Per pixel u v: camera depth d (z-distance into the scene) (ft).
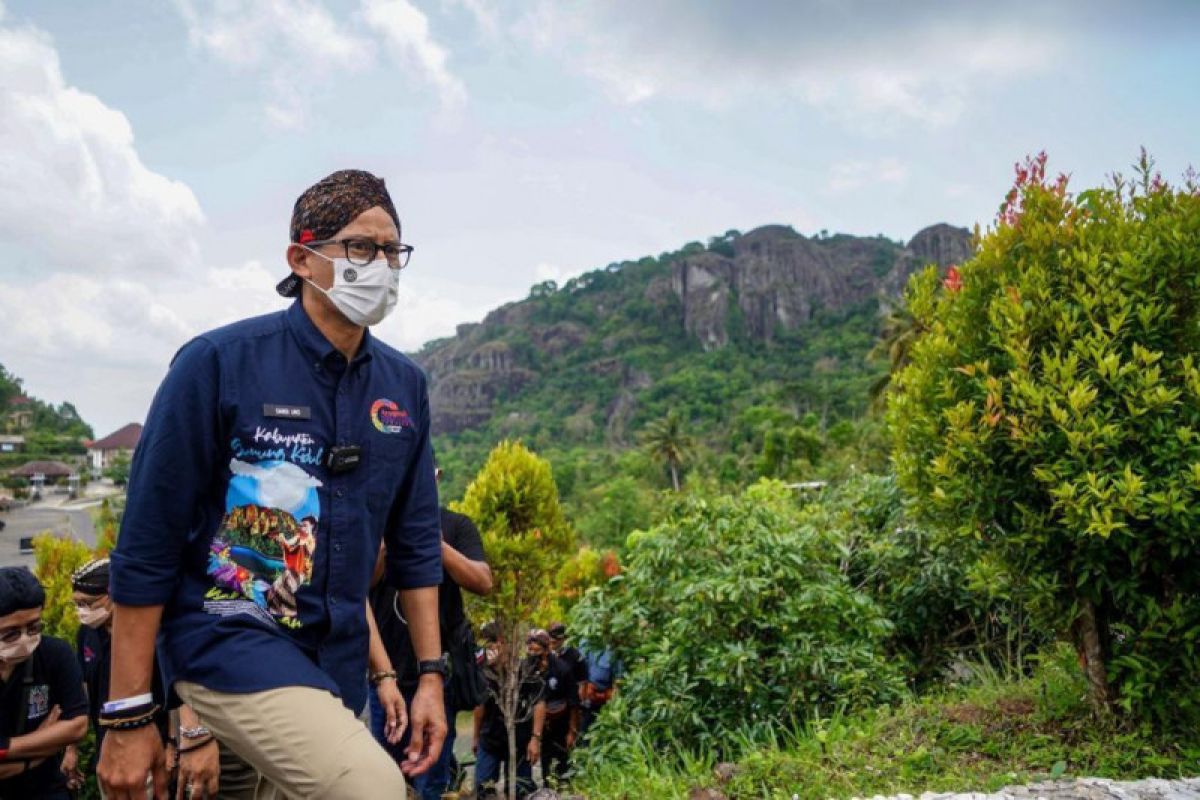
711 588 19.02
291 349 7.09
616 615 21.57
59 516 304.50
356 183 7.27
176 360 6.91
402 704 8.77
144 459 6.60
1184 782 12.60
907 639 23.30
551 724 23.76
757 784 14.34
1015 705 16.37
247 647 6.41
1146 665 14.30
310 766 5.98
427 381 8.13
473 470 393.09
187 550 6.80
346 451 7.02
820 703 18.53
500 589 19.76
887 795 13.30
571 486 328.70
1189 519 13.23
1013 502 14.98
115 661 6.52
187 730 6.80
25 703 12.28
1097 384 14.46
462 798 21.09
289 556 6.78
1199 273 14.47
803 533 21.33
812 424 327.67
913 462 16.31
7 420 533.14
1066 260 15.21
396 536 8.20
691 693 19.08
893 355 122.93
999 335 15.40
